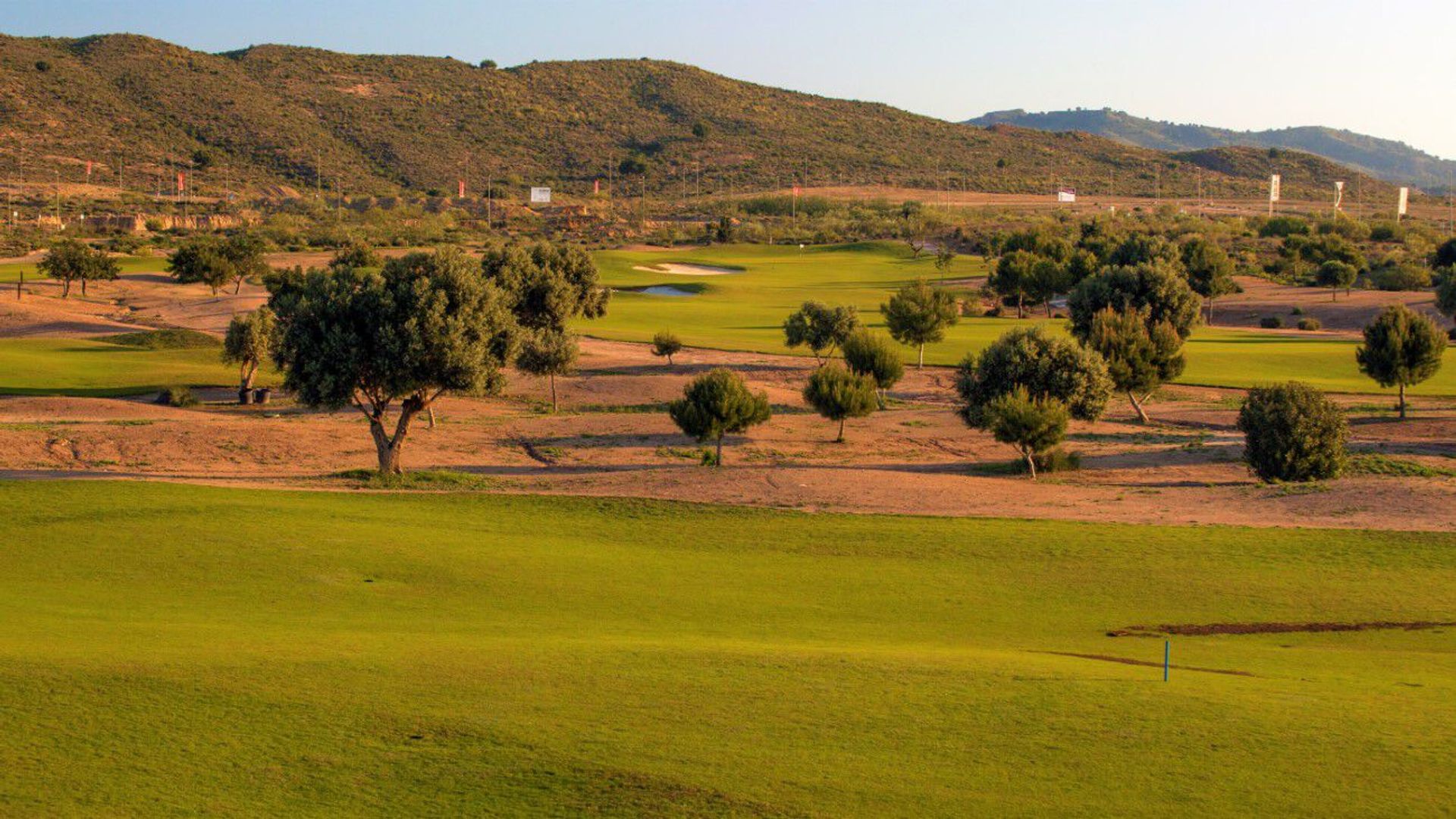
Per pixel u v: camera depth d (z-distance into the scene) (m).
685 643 24.53
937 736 18.34
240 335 71.56
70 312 109.94
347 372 46.84
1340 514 39.91
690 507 41.53
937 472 55.84
